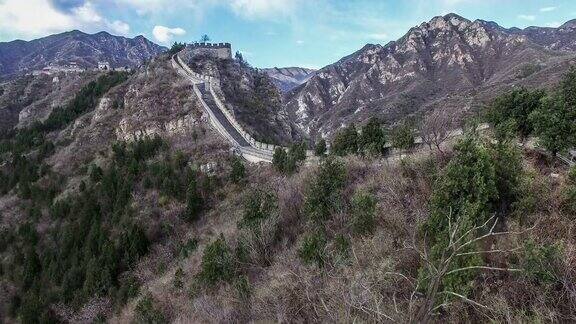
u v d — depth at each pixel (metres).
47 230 53.19
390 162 25.92
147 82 78.19
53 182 62.41
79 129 78.19
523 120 21.86
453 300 11.68
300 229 24.05
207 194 45.56
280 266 20.23
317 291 14.78
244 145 56.38
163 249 39.00
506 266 12.79
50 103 110.69
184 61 85.69
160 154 57.09
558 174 18.31
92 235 44.56
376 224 18.38
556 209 14.45
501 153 15.80
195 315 20.75
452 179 15.16
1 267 50.59
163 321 23.69
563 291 11.00
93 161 65.25
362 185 22.91
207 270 22.81
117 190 50.97
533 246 11.69
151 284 33.06
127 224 44.41
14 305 44.97
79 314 35.88
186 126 63.69
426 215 16.27
